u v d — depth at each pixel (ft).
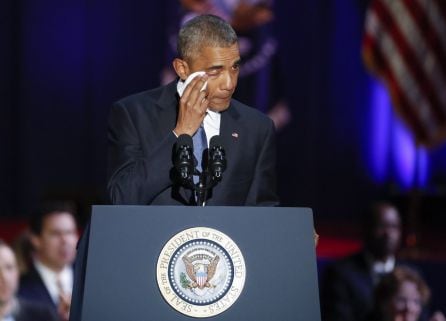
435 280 87.61
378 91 149.28
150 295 27.27
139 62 149.07
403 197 134.41
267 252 27.96
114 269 27.27
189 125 30.50
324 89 149.59
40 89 147.54
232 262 27.71
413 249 107.65
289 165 150.10
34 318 58.85
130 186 29.99
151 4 148.77
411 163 148.25
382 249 76.48
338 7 148.66
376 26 112.47
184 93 30.48
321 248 109.81
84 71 148.05
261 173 33.58
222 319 27.40
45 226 64.90
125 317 27.07
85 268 28.45
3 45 146.51
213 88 31.01
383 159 149.28
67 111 148.15
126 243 27.45
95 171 149.07
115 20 148.46
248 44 146.82
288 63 148.25
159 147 30.35
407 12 111.34
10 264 56.80
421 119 111.45
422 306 65.77
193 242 27.66
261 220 28.12
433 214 133.69
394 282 63.87
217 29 31.04
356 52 148.97
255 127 33.58
